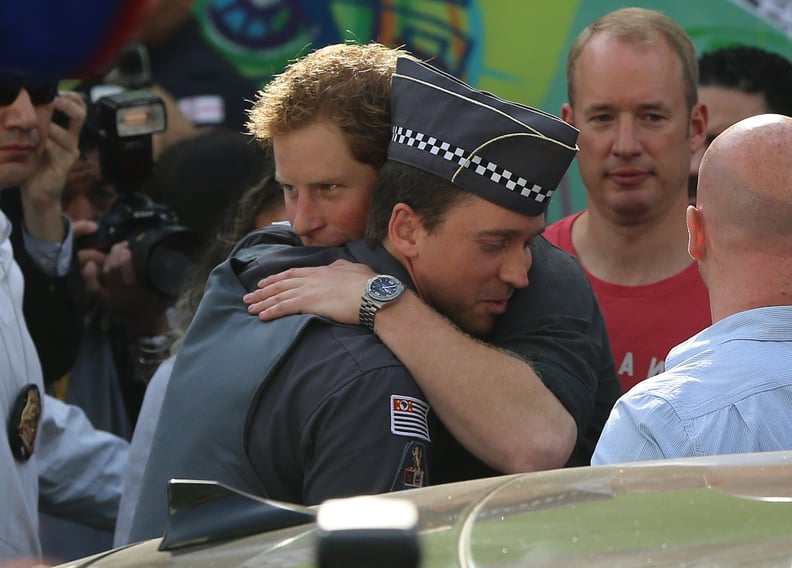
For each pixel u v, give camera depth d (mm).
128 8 3123
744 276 7238
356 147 7707
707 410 6895
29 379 10398
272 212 9844
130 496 9922
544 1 16234
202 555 4594
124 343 13352
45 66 3111
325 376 7113
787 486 4410
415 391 7266
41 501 11875
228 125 16234
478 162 7281
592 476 4809
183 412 7438
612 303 12094
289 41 16312
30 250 12594
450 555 3996
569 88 12195
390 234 7629
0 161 11023
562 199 16406
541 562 3797
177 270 12750
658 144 11695
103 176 13398
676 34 11867
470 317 7746
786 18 16594
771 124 7359
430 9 16391
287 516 4738
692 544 3820
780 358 6996
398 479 6992
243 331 7547
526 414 7316
